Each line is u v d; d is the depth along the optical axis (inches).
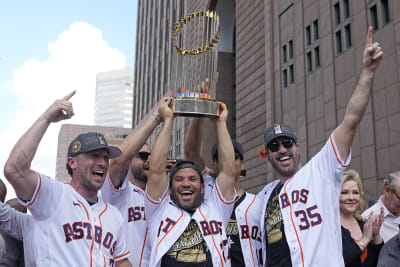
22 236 143.9
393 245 148.2
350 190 176.2
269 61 1083.9
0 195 161.0
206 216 156.4
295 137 159.6
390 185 171.3
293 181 153.5
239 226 181.6
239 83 1270.9
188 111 156.3
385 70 695.1
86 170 137.5
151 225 158.7
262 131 1095.0
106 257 135.6
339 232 144.4
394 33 682.8
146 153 197.6
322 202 145.0
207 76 167.0
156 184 155.9
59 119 129.4
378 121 699.4
